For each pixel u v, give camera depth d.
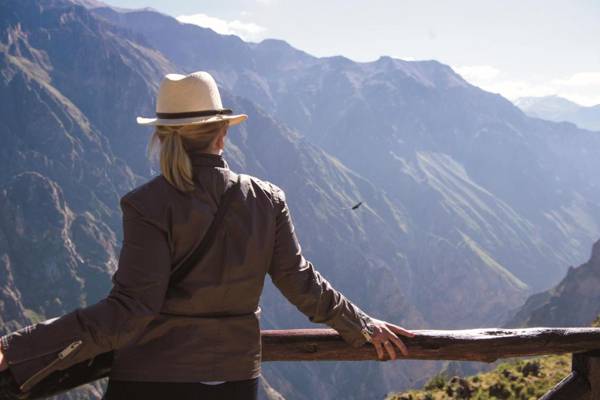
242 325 2.97
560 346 4.17
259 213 3.04
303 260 3.28
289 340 4.04
